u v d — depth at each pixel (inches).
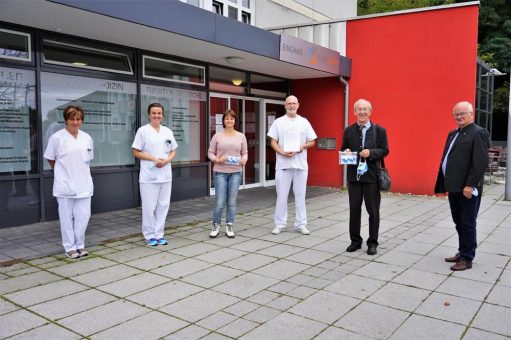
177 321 134.3
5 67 237.3
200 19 269.9
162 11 245.9
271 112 434.6
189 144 346.9
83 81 274.2
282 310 142.7
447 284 165.6
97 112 283.0
